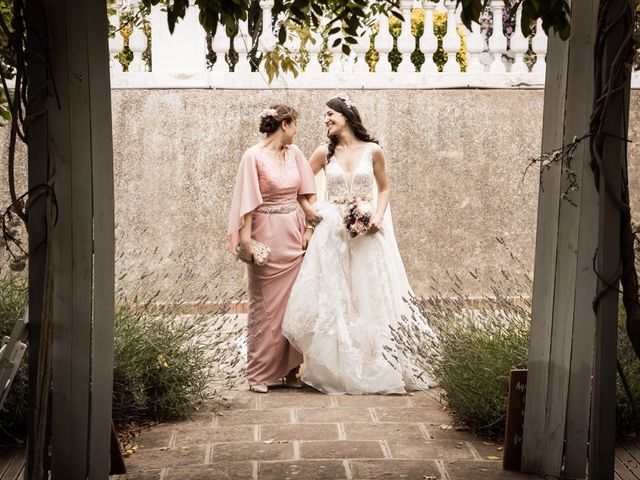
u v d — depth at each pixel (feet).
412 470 15.42
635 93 30.32
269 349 21.15
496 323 18.61
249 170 21.27
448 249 30.78
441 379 18.07
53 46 12.34
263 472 15.34
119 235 29.94
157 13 29.89
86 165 12.67
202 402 19.43
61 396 12.89
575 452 14.73
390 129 30.58
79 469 13.01
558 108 14.58
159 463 15.81
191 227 30.17
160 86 30.01
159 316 19.70
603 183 12.24
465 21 11.64
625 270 12.34
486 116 30.71
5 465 15.62
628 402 16.74
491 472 15.31
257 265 21.21
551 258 14.87
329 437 17.29
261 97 30.19
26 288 18.33
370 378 20.74
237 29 12.66
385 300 21.24
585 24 13.85
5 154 29.43
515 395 15.37
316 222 21.68
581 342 14.53
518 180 30.76
